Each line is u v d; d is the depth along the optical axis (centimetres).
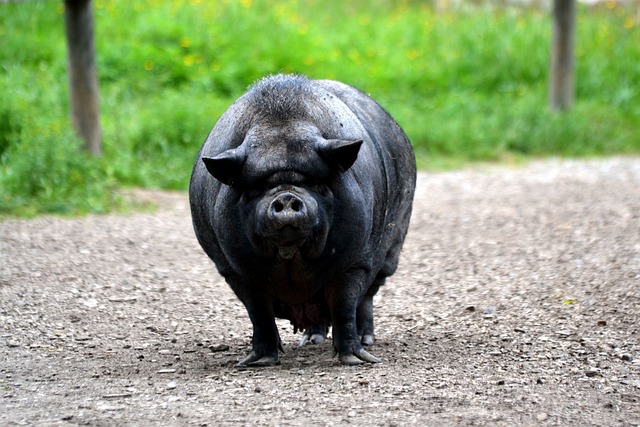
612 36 8494
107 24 7394
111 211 4672
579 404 2119
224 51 7350
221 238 2262
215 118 5909
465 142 6538
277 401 2141
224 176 2181
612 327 2808
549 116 6975
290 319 2511
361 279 2416
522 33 8375
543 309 3052
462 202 5044
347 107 2458
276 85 2338
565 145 6750
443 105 7275
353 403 2116
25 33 7144
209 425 1988
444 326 2933
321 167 2178
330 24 8706
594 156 6662
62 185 4772
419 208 4903
